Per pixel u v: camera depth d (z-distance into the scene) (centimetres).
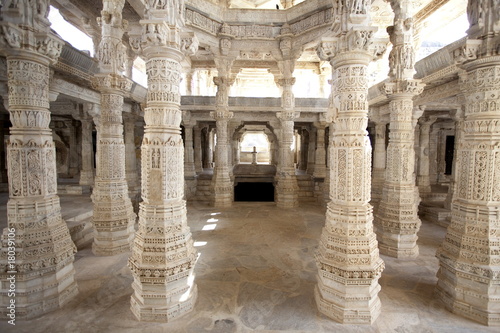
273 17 1149
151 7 396
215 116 1214
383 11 1037
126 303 448
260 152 2881
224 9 1138
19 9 380
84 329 381
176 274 411
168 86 408
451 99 920
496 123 396
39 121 423
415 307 436
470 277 409
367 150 408
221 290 491
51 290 426
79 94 880
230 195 1255
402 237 646
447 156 1688
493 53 380
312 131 1736
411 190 662
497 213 404
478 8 395
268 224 945
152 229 414
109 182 669
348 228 406
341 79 408
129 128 1311
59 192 1275
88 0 835
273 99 1423
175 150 423
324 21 1010
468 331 378
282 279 535
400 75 635
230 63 1194
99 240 658
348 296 392
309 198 1455
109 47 632
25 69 402
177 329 382
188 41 424
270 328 384
